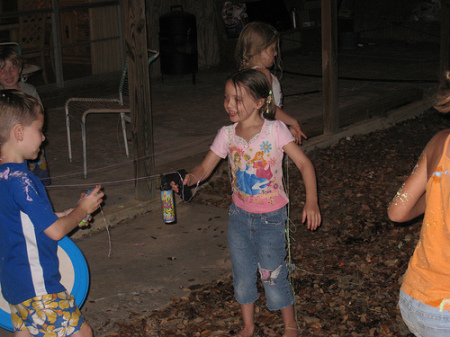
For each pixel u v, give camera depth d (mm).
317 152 7414
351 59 14695
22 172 2738
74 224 2869
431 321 2207
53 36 10195
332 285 4141
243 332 3529
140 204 5602
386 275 4250
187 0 12555
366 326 3639
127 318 3811
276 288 3379
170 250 4848
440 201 2174
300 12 15680
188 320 3758
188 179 3471
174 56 11602
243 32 4008
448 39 9695
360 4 17656
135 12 5219
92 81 10961
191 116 9250
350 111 8445
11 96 2760
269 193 3277
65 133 8320
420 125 8805
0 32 9914
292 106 9844
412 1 16984
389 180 6352
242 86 3135
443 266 2180
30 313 2781
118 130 8484
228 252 4789
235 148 3301
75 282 3396
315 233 5086
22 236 2723
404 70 12984
